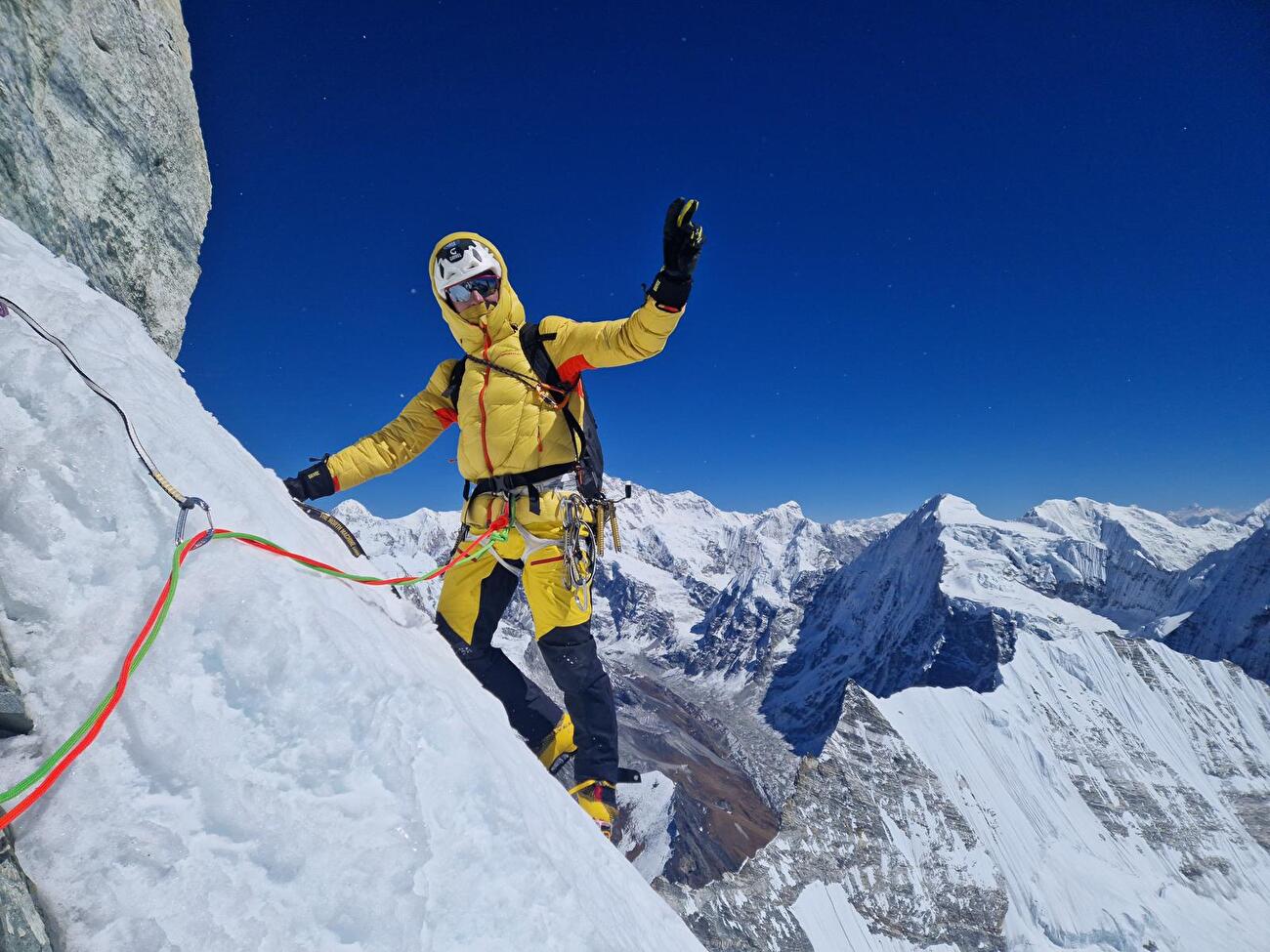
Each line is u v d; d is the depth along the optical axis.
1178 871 103.06
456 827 1.81
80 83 3.86
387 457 3.99
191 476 2.21
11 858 1.37
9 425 1.88
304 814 1.62
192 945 1.41
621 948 2.02
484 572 3.86
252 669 1.75
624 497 4.00
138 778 1.56
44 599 1.73
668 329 3.38
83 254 3.84
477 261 3.67
